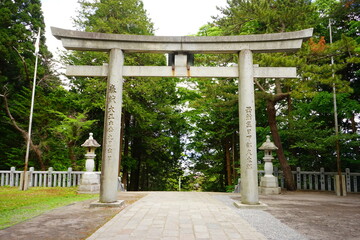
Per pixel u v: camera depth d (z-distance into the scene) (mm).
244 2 12836
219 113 19328
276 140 13930
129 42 8453
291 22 12531
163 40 8398
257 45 8430
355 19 16188
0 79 17766
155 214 6543
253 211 7273
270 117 13992
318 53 11430
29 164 17531
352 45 10789
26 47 19531
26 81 19797
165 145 21750
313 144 13297
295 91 10992
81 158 19109
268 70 8461
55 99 18188
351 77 15703
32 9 20875
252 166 7895
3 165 18516
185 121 21484
